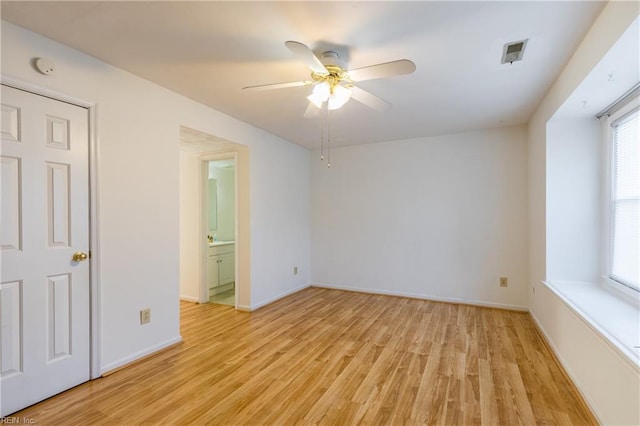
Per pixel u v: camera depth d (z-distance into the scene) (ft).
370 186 15.55
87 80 7.11
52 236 6.55
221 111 10.86
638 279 7.04
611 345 5.33
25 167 6.16
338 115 11.21
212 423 5.77
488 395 6.63
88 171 7.16
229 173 18.25
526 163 12.44
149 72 7.96
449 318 11.64
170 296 9.10
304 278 16.57
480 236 13.28
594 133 8.84
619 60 5.59
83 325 7.04
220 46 6.72
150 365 7.94
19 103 6.08
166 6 5.41
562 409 6.16
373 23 5.82
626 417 4.89
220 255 15.67
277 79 8.34
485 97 9.44
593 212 8.91
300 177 16.21
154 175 8.63
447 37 6.26
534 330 10.37
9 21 5.87
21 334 6.09
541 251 10.09
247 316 11.96
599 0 5.19
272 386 6.98
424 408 6.20
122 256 7.83
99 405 6.26
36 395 6.27
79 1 5.26
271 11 5.52
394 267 15.01
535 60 7.19
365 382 7.16
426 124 12.32
